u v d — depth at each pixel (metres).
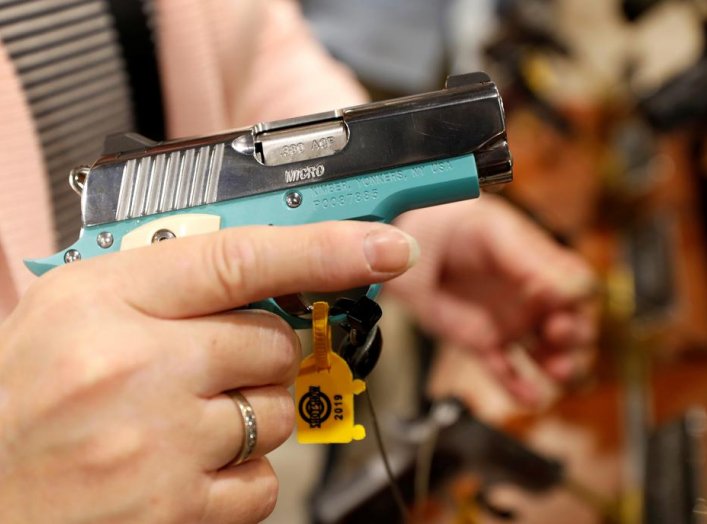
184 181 0.34
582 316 0.71
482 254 0.73
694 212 0.80
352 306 0.34
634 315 0.71
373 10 1.17
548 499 0.56
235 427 0.31
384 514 0.54
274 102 0.76
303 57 0.78
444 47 1.21
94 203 0.34
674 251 0.77
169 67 0.59
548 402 0.68
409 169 0.34
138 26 0.56
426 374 0.98
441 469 0.56
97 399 0.28
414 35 1.18
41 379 0.29
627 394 0.67
